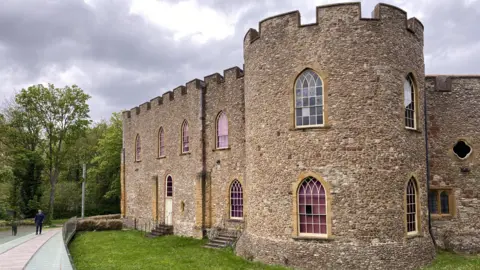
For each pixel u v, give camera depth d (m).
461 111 20.39
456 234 19.78
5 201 43.97
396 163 15.99
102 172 53.06
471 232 19.83
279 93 17.25
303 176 16.31
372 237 15.32
